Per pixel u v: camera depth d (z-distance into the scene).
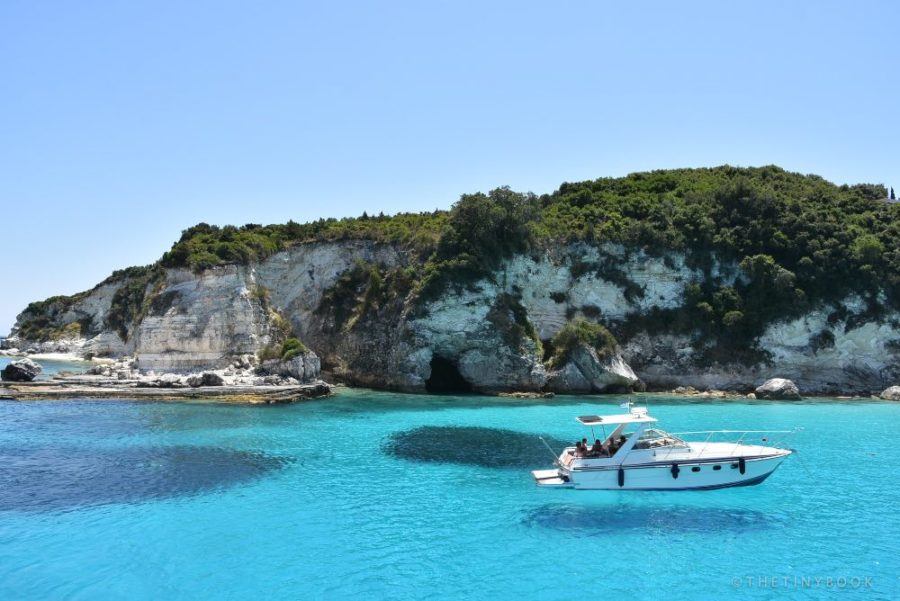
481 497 27.52
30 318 152.12
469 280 63.78
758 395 61.22
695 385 66.38
